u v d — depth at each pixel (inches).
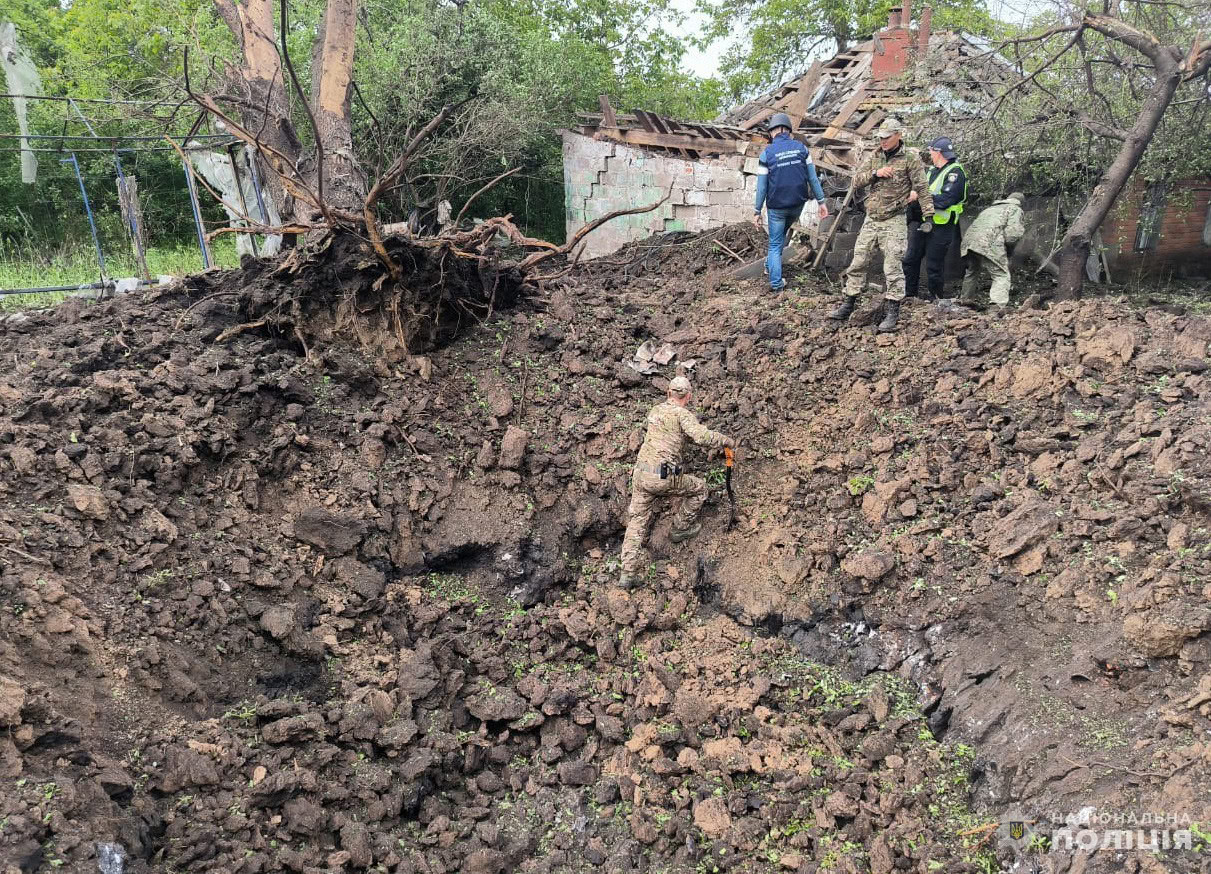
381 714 173.2
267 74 367.2
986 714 160.7
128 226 390.9
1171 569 156.0
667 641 207.6
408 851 152.8
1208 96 304.3
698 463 237.0
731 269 353.7
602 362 266.7
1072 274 295.1
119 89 515.2
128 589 164.1
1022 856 135.0
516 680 198.5
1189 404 194.7
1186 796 123.3
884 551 201.6
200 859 132.6
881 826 153.3
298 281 241.1
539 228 587.2
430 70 477.1
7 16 594.6
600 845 160.4
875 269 350.3
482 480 230.2
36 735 129.6
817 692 185.9
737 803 161.0
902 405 234.2
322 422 224.4
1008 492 198.2
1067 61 331.3
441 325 261.7
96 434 186.1
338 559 201.5
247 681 169.8
